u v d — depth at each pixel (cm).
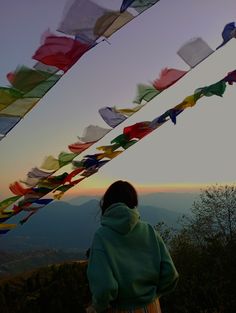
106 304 221
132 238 243
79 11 262
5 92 295
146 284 238
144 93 385
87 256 246
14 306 706
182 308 607
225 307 604
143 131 448
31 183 477
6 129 329
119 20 274
